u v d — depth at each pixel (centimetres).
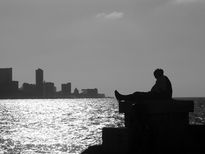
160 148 1446
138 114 1428
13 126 9950
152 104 1430
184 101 1481
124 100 1516
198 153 1420
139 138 1428
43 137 6875
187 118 1506
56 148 5100
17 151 4791
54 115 15800
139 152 1421
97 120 11950
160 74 1546
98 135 7188
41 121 11938
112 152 1467
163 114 1460
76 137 6819
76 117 13975
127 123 1490
